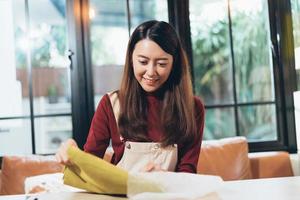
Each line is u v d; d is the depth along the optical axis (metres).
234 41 2.62
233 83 2.61
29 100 2.47
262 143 2.58
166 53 1.09
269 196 0.89
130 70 1.19
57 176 1.84
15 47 2.48
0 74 2.46
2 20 2.47
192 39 2.60
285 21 2.54
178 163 1.21
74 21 2.50
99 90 2.56
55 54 2.50
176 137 1.18
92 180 0.90
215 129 2.61
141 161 1.18
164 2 2.64
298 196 0.89
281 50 2.55
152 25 1.11
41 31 2.50
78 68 2.50
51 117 2.49
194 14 2.61
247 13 2.62
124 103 1.19
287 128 2.57
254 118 2.62
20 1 2.49
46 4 2.51
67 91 2.51
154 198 0.80
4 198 1.02
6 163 2.18
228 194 0.91
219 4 2.62
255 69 2.62
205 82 2.61
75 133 2.49
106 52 2.59
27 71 2.48
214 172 2.20
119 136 1.20
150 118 1.21
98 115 1.21
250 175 2.24
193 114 1.22
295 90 2.55
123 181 0.86
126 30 2.63
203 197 0.83
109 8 2.61
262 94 2.62
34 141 2.46
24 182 2.06
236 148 2.29
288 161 2.29
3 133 2.45
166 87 1.22
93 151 1.18
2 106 2.46
